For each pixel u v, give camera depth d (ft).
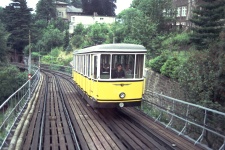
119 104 34.27
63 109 42.70
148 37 93.97
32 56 191.42
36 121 34.06
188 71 40.57
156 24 101.86
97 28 180.24
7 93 104.63
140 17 101.86
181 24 111.55
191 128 35.42
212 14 65.05
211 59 37.93
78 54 54.85
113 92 33.99
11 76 111.75
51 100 52.08
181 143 24.91
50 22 245.24
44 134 28.60
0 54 137.28
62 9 299.17
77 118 36.06
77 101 51.03
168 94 51.16
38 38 213.25
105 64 33.88
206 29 64.18
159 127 30.63
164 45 88.12
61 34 207.92
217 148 31.78
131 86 34.53
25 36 205.46
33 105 43.78
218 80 34.99
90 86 38.52
